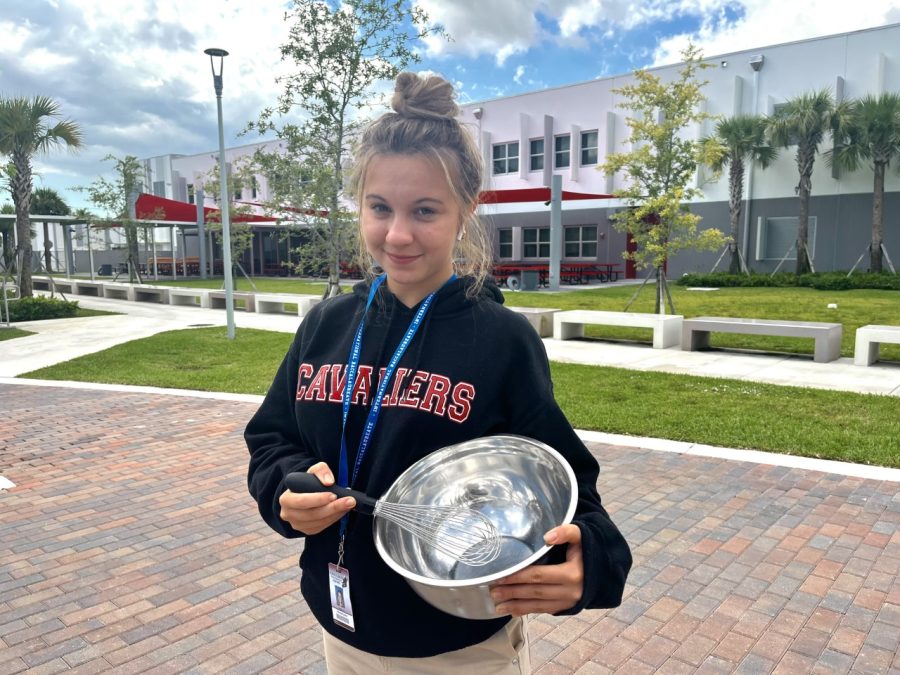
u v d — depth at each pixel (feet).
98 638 9.23
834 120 66.54
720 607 9.64
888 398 21.02
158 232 138.10
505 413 3.93
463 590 3.14
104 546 12.15
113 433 19.72
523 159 90.94
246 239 80.69
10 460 17.25
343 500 3.46
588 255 90.02
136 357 33.01
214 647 9.02
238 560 11.56
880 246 68.03
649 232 41.45
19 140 53.78
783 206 76.59
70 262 111.24
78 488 15.17
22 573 11.13
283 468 4.10
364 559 3.84
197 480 15.64
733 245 75.87
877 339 26.78
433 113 3.77
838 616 9.31
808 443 16.75
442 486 3.92
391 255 3.79
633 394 22.62
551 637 9.07
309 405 4.14
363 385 4.00
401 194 3.70
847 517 12.54
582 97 85.81
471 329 3.89
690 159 41.78
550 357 30.55
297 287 82.89
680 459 16.12
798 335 28.50
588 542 3.26
